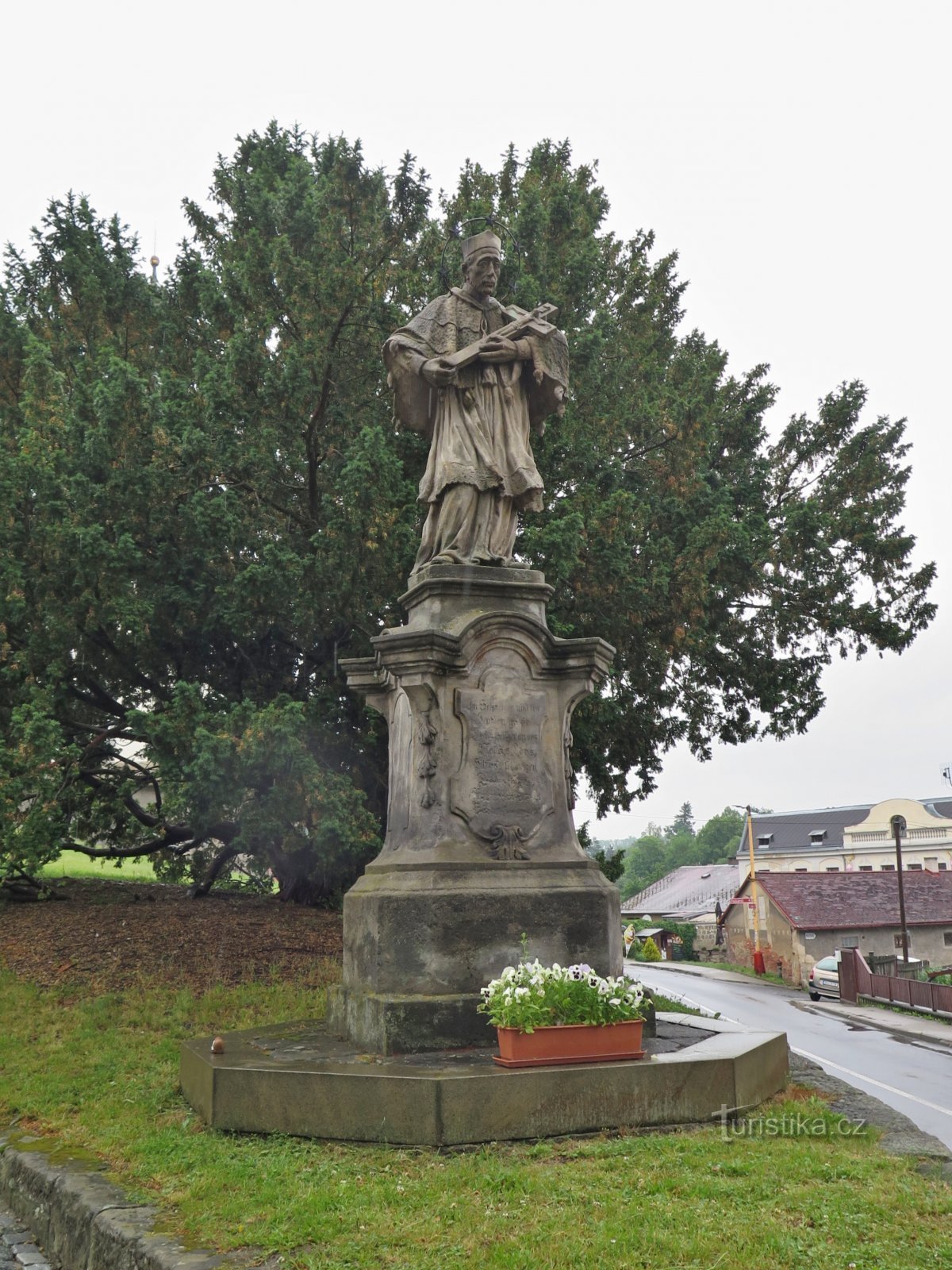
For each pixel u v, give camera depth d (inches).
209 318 701.9
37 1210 273.1
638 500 693.3
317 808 557.9
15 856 538.3
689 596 665.6
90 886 794.2
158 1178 256.5
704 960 2381.9
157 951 547.5
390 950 331.0
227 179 783.1
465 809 357.4
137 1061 387.2
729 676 820.6
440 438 412.8
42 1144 305.4
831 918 1792.6
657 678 738.8
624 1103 271.3
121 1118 319.6
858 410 848.3
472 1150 254.5
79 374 687.1
